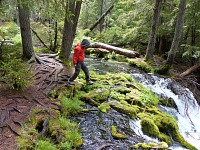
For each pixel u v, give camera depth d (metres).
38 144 5.27
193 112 10.74
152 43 14.83
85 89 9.18
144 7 15.15
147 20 16.78
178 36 12.53
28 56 11.55
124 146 6.01
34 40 17.39
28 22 11.27
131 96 9.00
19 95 7.65
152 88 11.10
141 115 7.99
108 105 8.08
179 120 9.52
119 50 16.66
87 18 26.61
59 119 6.54
